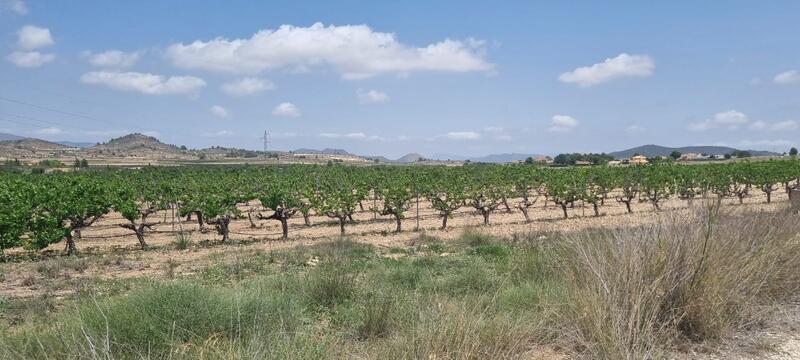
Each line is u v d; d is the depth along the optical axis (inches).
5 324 256.4
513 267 332.8
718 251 214.7
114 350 167.0
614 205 1233.4
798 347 185.6
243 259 477.4
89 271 470.0
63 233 612.4
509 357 171.6
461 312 182.9
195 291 208.5
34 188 708.7
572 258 250.5
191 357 163.0
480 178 1289.4
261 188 1185.4
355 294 280.8
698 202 273.6
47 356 156.8
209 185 973.8
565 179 1144.2
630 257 203.3
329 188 1195.3
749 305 211.0
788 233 288.8
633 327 175.6
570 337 186.7
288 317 213.8
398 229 798.5
